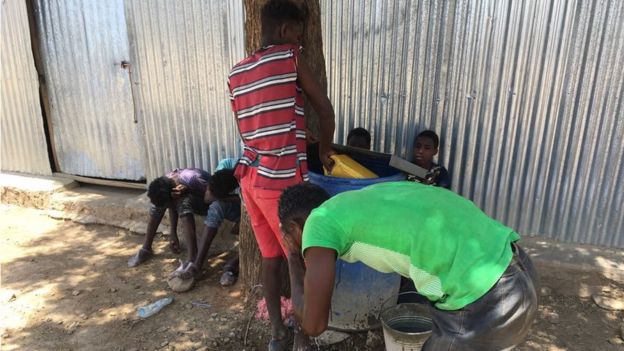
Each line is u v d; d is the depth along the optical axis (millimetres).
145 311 3363
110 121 5086
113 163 5230
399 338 2545
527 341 3068
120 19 4703
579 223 3773
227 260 4086
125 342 3104
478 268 1688
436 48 3658
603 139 3566
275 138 2508
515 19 3469
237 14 4148
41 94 5254
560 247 3740
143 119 4797
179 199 3869
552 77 3520
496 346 1717
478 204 3898
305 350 2836
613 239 3748
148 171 4961
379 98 3877
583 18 3369
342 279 2887
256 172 2590
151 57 4555
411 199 1771
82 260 4137
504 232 1814
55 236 4582
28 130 5410
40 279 3842
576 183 3697
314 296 1667
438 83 3721
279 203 1936
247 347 3064
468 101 3703
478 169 3828
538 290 1840
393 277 2949
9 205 5254
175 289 3625
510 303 1690
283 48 2480
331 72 3924
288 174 2533
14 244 4418
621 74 3410
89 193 5156
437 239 1690
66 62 5062
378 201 1755
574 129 3590
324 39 3869
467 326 1718
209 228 3756
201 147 4656
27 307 3475
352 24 3777
